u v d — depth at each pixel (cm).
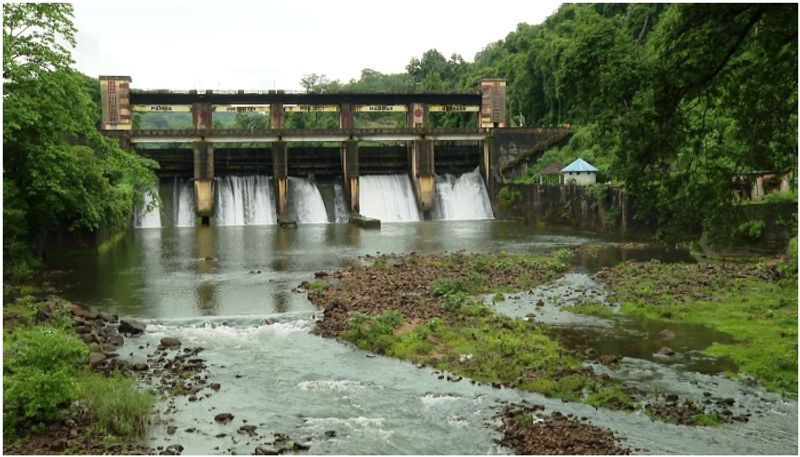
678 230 2231
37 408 1708
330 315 2969
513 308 3145
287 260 4884
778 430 1725
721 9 1875
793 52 1845
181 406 1928
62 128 3956
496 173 8806
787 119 2038
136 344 2588
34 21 3550
